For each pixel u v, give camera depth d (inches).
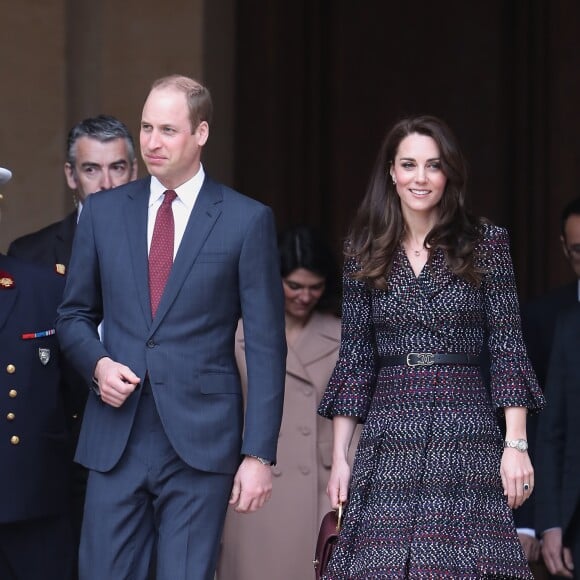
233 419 824.3
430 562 797.2
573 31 1508.4
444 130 829.8
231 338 832.9
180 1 1352.1
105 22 1347.2
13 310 901.8
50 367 909.2
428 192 826.2
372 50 1528.1
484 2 1531.7
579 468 1015.0
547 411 1038.4
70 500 944.9
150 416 815.1
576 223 1125.7
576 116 1508.4
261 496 820.6
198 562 811.4
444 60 1534.2
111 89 1346.0
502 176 1528.1
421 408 815.1
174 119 818.8
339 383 848.9
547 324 1149.1
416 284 826.8
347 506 829.8
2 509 882.8
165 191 834.8
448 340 821.9
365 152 1524.4
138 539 821.2
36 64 1325.0
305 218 1513.3
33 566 912.3
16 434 890.1
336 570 816.3
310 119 1514.5
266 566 975.6
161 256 826.8
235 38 1485.0
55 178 1321.4
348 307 851.4
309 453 987.3
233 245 824.3
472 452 810.8
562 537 1017.5
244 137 1497.3
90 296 844.0
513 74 1529.3
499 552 804.0
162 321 815.7
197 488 815.7
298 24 1509.6
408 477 810.2
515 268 1520.7
